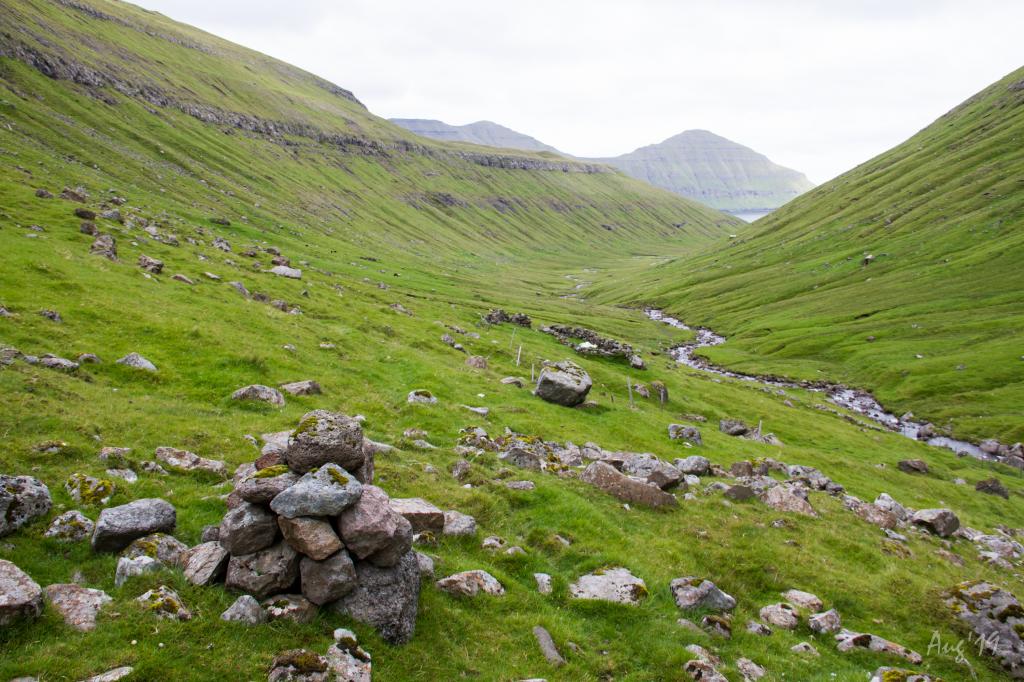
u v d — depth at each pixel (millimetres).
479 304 127375
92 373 32156
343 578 14672
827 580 23938
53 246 51688
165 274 58031
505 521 24656
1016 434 86312
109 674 11453
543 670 15789
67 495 18250
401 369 50594
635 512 28250
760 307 180000
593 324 155375
